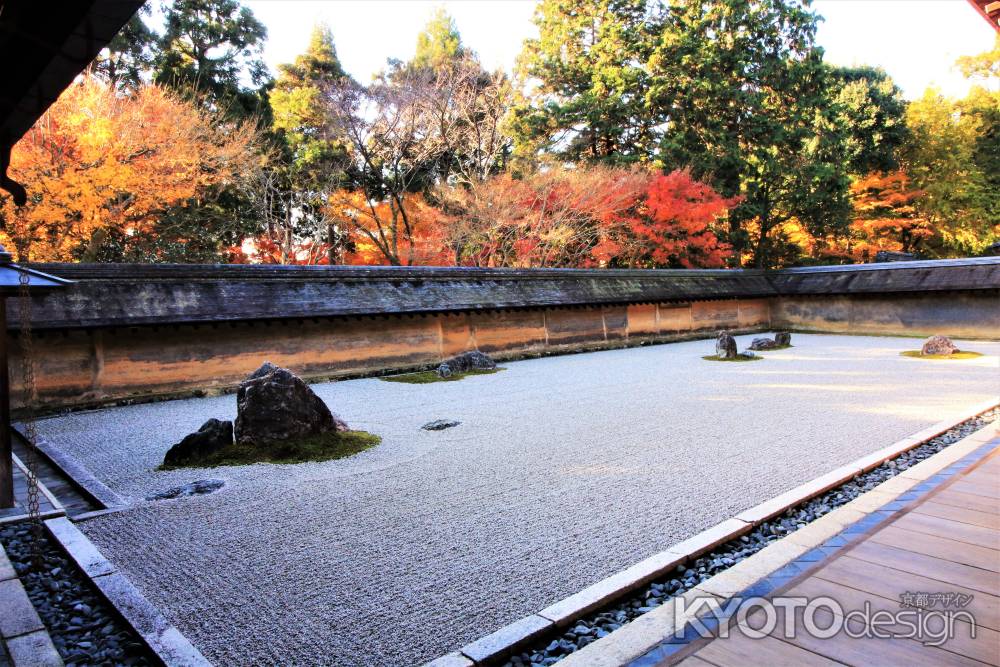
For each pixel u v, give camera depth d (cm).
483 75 2362
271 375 720
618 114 2386
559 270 1830
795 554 324
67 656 281
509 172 2306
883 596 272
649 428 746
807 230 2819
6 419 498
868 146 2956
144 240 1762
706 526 424
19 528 452
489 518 459
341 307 1308
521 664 267
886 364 1296
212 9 2117
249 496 534
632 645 248
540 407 923
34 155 1314
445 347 1523
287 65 2394
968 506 379
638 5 2530
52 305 979
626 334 1961
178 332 1127
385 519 466
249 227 2092
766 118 2480
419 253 2105
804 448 624
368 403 1015
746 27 2495
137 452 714
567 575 357
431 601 332
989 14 383
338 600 337
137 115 1450
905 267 2069
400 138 2153
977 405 797
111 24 204
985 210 3019
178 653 269
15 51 235
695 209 2122
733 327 2297
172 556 405
